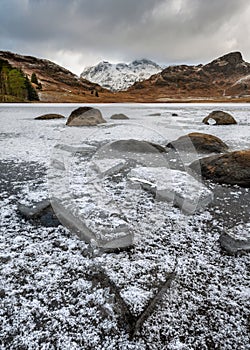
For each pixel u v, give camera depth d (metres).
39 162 4.39
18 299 1.51
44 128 8.45
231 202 2.85
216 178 3.48
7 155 4.89
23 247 2.00
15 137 6.88
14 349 1.22
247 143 5.98
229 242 1.96
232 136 6.86
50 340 1.26
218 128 8.29
